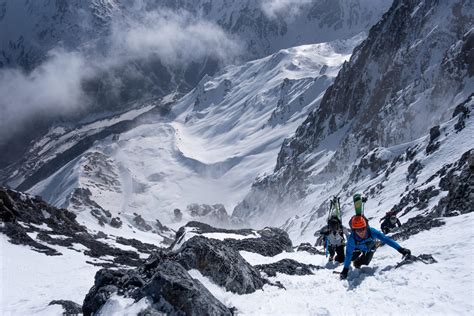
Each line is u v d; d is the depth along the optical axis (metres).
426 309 8.56
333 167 172.50
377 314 8.75
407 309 8.71
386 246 16.14
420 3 180.62
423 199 46.59
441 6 163.25
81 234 50.75
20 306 17.38
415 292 9.34
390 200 70.44
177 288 9.00
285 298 10.54
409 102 138.88
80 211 83.75
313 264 15.78
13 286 21.84
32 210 49.38
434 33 153.50
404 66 159.38
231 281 10.92
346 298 9.95
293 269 13.77
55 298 18.25
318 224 99.94
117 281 11.31
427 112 128.62
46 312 15.31
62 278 24.69
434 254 11.89
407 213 47.94
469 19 149.12
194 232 23.28
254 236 24.30
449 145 68.81
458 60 125.00
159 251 12.16
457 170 45.00
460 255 11.11
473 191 24.88
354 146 164.75
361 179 114.12
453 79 124.62
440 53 149.12
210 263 10.78
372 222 61.31
